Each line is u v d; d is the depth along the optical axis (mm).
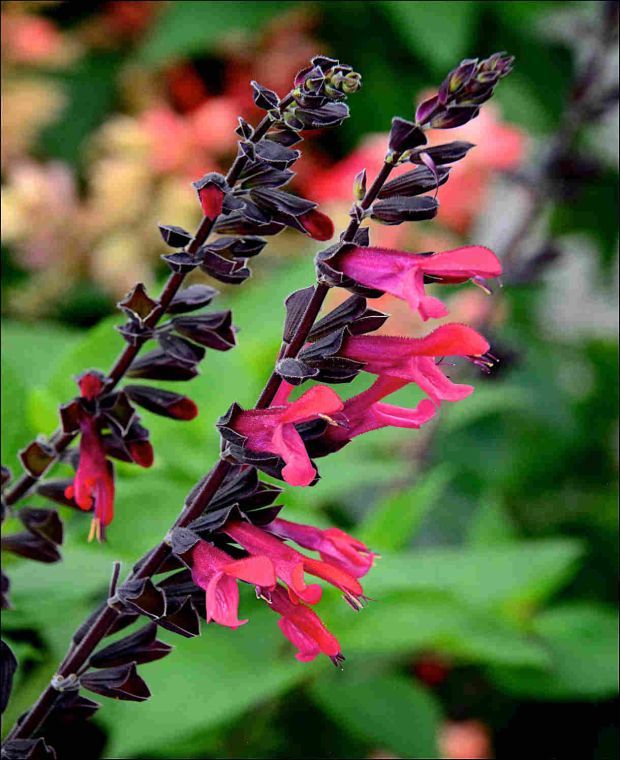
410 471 884
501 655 634
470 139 1065
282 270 976
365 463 690
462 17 1139
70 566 588
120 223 1119
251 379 693
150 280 1135
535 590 732
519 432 1149
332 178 1091
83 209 1132
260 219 461
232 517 459
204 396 680
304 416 446
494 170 1065
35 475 522
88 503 492
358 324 459
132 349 497
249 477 466
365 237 458
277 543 456
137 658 487
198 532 459
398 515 682
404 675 777
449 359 916
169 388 675
